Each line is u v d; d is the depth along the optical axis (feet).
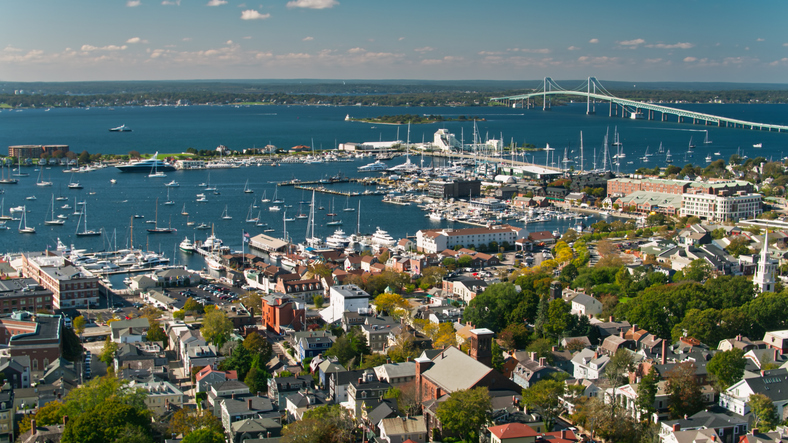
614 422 649.20
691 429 631.56
